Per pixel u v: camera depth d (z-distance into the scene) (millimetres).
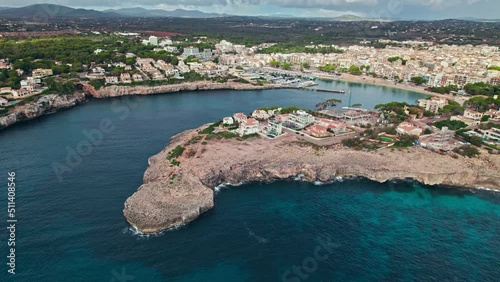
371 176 151375
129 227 112625
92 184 138250
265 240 109688
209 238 109812
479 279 95938
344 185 146750
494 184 147875
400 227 118250
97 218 116438
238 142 174125
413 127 193375
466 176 149125
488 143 177000
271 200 133375
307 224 118438
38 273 92812
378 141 178500
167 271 95625
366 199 135750
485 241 111938
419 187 146250
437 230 117062
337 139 183000
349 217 123312
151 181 137625
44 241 104625
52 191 131875
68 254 99938
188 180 136000
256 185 145000
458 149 166375
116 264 97125
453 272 98250
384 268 99125
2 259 97062
